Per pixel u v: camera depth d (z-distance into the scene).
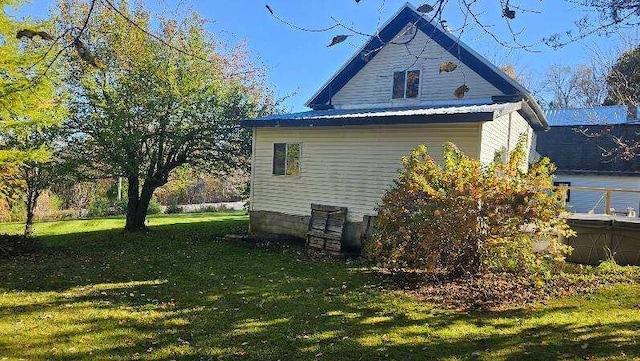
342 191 10.97
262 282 7.57
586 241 8.82
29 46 8.77
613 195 18.52
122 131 12.27
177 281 7.66
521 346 4.55
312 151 11.52
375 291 6.89
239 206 27.88
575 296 6.45
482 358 4.27
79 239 13.52
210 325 5.27
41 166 12.37
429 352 4.43
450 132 9.45
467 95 11.87
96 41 12.15
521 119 13.41
